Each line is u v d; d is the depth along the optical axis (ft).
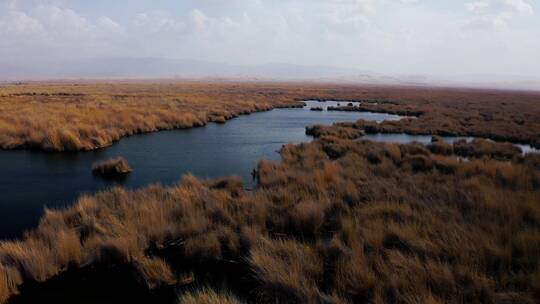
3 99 129.59
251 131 83.20
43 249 20.57
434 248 20.16
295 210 26.99
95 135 62.44
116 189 33.19
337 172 39.32
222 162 51.19
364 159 47.57
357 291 16.94
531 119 110.42
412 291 15.96
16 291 18.12
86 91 212.43
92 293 18.15
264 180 36.86
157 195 32.27
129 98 147.54
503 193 30.04
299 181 35.96
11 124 65.98
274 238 24.14
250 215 26.16
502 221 23.93
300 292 16.61
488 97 264.31
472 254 18.98
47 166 46.39
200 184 35.88
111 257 21.17
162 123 82.38
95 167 43.78
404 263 18.34
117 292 18.29
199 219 25.20
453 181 36.29
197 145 64.13
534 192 30.19
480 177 36.88
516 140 76.28
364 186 34.71
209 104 132.67
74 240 21.25
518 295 15.25
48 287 18.66
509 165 41.04
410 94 280.51
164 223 24.61
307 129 81.82
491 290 15.84
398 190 32.35
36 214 29.96
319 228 25.53
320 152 53.01
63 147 55.42
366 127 87.30
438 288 16.39
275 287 17.28
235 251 21.88
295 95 237.66
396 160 46.85
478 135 81.35
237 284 19.04
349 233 22.79
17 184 38.63
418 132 83.20
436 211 26.25
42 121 67.00
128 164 48.78
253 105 141.28
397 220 25.44
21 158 50.37
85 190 36.81
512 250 19.79
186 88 296.30
